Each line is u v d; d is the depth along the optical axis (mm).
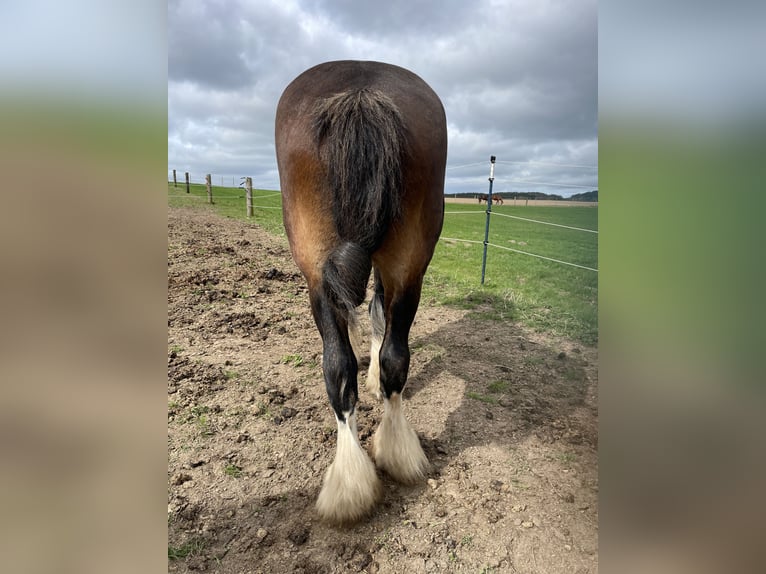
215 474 2572
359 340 3223
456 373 3846
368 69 2348
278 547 2109
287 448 2807
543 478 2545
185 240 9008
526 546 2098
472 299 6090
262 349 4199
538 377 3805
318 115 2029
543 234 17484
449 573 1978
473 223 22141
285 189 2258
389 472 2520
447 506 2338
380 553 2076
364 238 2006
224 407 3219
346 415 2240
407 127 2096
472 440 2902
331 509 2215
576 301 6098
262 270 7000
